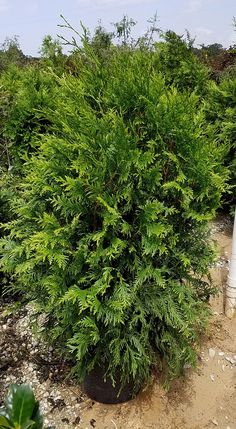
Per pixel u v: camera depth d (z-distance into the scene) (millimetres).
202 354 3287
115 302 2211
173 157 2154
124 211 2221
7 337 3412
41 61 5844
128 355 2359
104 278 2211
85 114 2227
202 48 10078
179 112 2172
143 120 2254
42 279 2447
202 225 2482
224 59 9383
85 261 2279
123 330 2447
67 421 2678
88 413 2744
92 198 2188
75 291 2182
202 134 2533
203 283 2773
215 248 2674
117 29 7418
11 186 3822
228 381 3047
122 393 2750
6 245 2727
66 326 2512
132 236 2311
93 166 2186
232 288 3658
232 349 3355
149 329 2521
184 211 2357
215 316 3742
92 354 2580
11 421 1390
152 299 2395
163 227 2143
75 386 2947
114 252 2178
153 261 2412
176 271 2510
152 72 2514
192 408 2809
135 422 2686
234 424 2701
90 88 2465
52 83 5062
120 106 2270
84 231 2322
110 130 2211
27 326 3510
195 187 2316
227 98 5711
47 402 2818
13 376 3020
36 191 2457
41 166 2326
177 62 6812
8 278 3758
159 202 2176
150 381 2740
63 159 2305
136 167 2168
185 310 2420
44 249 2225
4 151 4785
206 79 6805
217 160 2445
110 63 2607
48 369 3084
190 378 3051
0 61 12516
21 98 4738
